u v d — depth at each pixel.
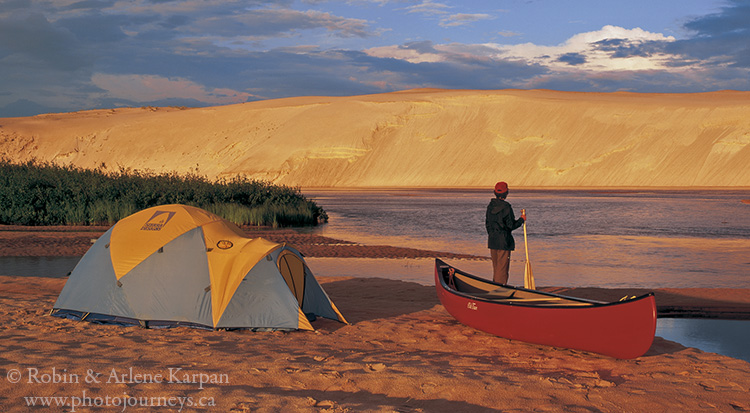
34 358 6.76
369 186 117.31
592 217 37.38
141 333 8.55
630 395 6.04
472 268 16.98
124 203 29.25
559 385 6.30
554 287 13.55
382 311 10.84
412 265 17.55
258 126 146.00
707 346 8.77
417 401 5.62
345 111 138.12
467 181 113.69
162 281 9.27
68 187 30.75
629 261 18.56
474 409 5.44
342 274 15.84
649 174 103.81
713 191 80.31
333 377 6.27
